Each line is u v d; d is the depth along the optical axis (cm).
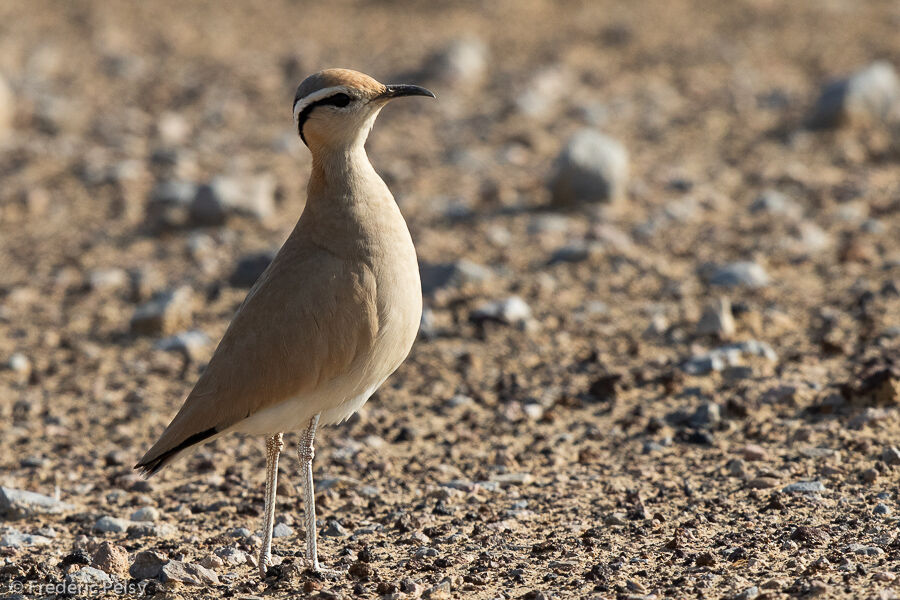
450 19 3062
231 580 696
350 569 687
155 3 3459
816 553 670
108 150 2141
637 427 949
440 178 1861
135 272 1514
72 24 3234
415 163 1959
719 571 652
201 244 1588
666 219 1559
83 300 1423
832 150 1838
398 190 1803
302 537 778
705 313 1152
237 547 747
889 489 773
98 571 707
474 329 1223
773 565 656
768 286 1274
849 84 1942
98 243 1647
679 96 2286
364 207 670
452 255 1472
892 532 693
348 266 659
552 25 2938
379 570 697
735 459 851
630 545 712
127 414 1070
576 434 951
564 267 1397
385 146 2077
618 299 1287
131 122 2330
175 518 827
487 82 2483
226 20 3238
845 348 1063
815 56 2500
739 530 723
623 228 1541
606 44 2739
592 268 1388
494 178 1841
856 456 836
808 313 1188
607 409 1001
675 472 848
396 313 672
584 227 1553
